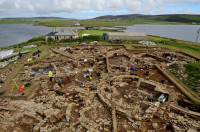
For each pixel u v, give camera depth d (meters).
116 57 60.25
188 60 55.81
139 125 23.56
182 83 37.38
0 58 55.88
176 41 92.75
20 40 122.12
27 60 55.69
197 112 26.67
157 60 57.78
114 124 23.33
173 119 24.34
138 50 71.31
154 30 199.00
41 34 161.38
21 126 24.02
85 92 32.97
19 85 36.88
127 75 40.66
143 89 36.12
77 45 82.25
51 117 25.31
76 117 25.78
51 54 65.19
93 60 55.66
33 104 29.28
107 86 35.69
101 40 94.38
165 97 30.58
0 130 23.00
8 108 27.86
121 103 29.23
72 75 42.78
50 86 36.91
